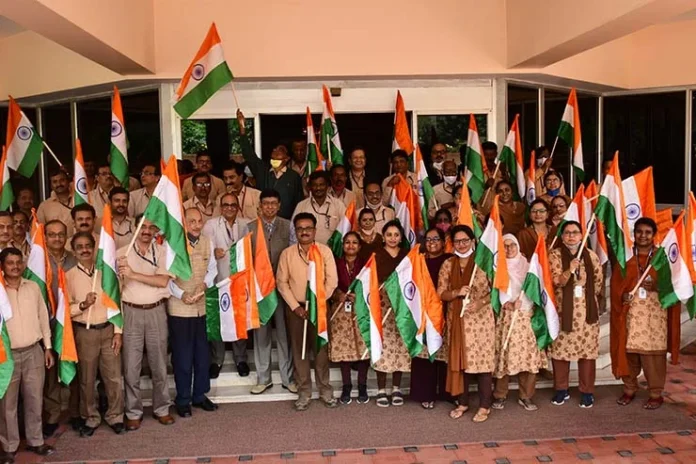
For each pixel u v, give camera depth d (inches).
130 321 234.1
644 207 264.4
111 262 219.5
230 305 247.0
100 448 223.0
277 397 264.8
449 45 332.5
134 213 293.6
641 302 247.6
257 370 267.1
